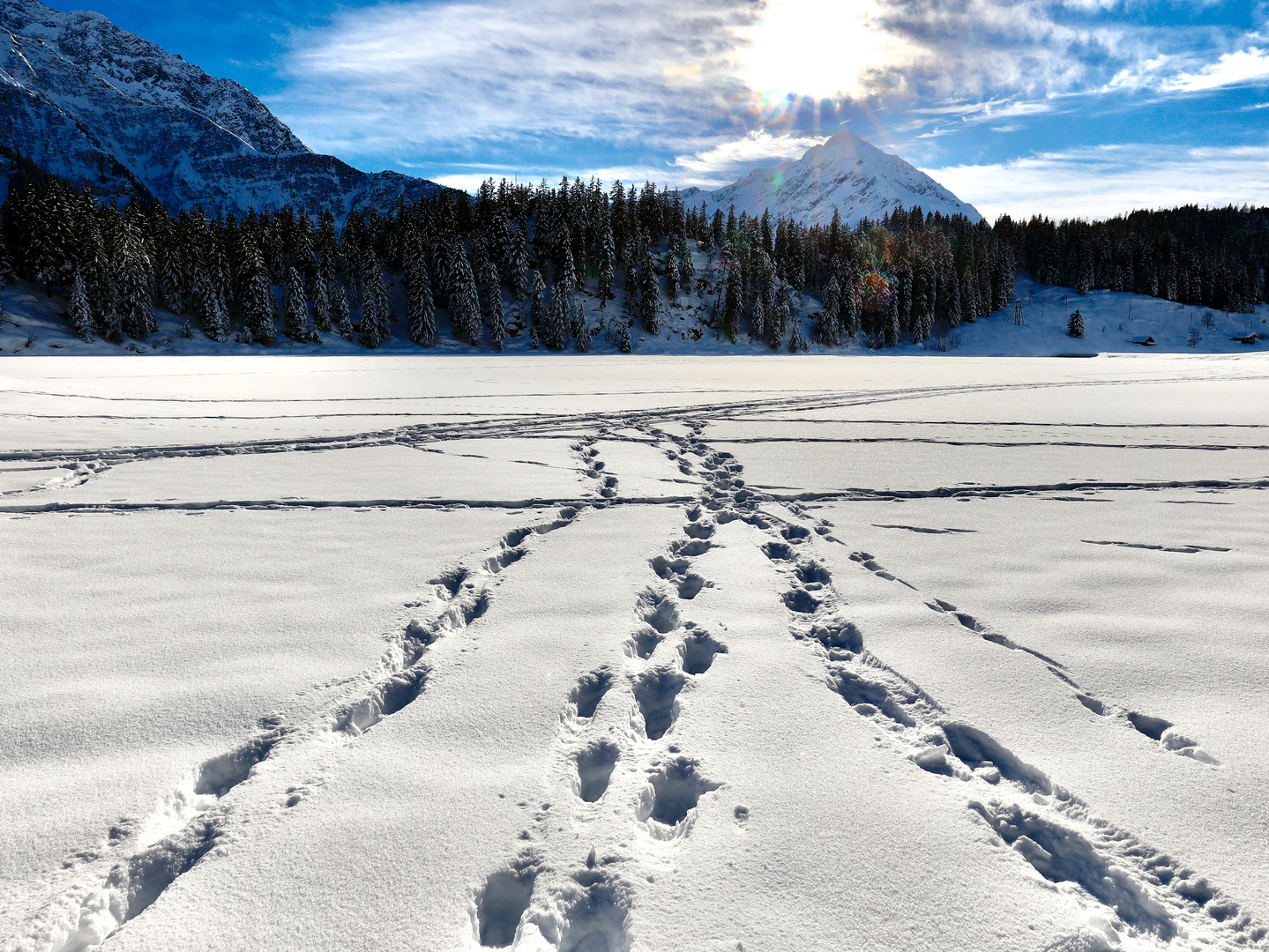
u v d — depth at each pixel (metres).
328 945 1.64
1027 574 4.28
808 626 3.58
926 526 5.39
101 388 16.77
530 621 3.54
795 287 91.50
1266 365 29.38
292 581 4.12
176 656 3.11
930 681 2.92
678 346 75.19
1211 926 1.71
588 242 82.06
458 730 2.54
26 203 55.22
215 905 1.74
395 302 73.00
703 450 8.91
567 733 2.56
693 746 2.47
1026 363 35.44
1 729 2.48
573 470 7.64
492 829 2.03
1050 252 116.12
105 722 2.54
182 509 5.85
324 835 1.99
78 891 1.79
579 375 23.91
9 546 4.75
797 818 2.09
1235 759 2.35
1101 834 2.03
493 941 1.73
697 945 1.64
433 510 5.88
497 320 68.06
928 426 10.96
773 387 18.39
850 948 1.64
